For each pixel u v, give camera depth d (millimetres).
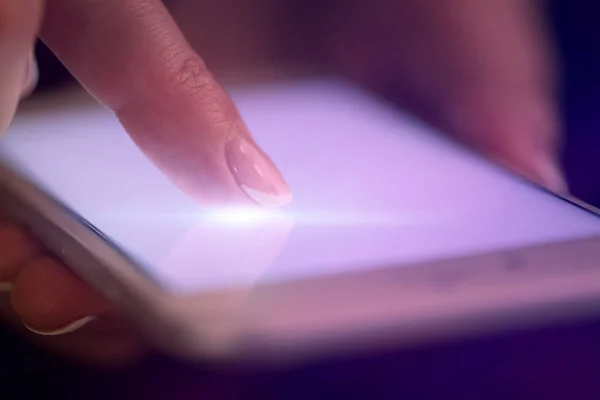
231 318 166
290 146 231
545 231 184
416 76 292
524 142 261
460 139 260
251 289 169
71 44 209
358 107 253
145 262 177
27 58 198
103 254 182
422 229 187
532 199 199
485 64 282
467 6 287
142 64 207
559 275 177
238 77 289
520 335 179
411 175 213
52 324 212
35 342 214
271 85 273
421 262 175
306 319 168
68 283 211
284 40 317
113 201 203
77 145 225
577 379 182
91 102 241
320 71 298
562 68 282
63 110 239
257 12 317
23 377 208
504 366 183
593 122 264
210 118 205
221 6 318
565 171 250
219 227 191
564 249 178
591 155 255
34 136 231
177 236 186
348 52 307
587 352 180
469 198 201
